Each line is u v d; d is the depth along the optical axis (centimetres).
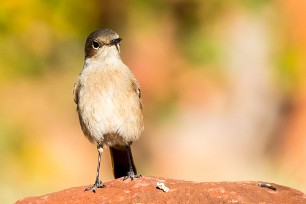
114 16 1694
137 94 908
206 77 1780
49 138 1716
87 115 893
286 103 1797
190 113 1775
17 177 1634
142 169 1720
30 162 1666
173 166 1711
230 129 1770
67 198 783
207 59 1762
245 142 1756
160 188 768
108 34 898
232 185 784
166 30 1752
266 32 1789
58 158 1697
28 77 1686
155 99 1770
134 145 1745
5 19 1602
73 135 1756
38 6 1611
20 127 1689
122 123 888
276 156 1709
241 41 1772
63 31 1639
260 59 1792
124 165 948
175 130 1766
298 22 1803
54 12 1630
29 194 1608
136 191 770
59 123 1745
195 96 1780
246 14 1764
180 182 793
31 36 1639
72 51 1681
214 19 1748
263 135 1767
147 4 1700
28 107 1711
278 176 1606
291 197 758
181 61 1778
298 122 1759
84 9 1652
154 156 1741
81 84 898
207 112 1781
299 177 1577
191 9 1734
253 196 748
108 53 894
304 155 1655
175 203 728
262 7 1770
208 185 777
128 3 1692
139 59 1781
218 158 1722
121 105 884
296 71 1797
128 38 1742
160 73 1780
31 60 1659
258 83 1792
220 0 1734
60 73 1705
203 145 1752
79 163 1711
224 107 1786
